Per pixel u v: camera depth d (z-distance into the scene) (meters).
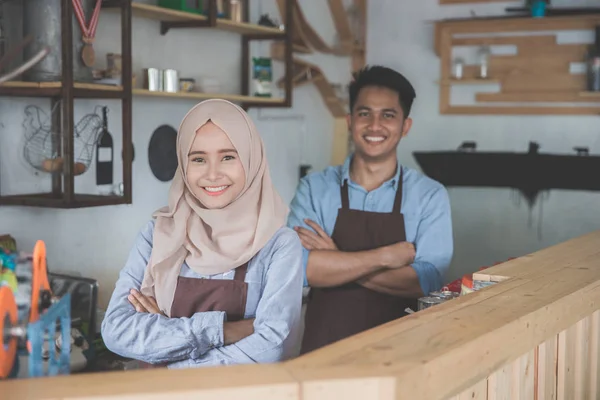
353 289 2.77
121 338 1.79
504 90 5.47
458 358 1.19
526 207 5.40
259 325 1.77
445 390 1.17
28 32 2.83
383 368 1.07
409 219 2.79
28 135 2.98
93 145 3.28
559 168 5.19
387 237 2.78
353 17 5.74
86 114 3.29
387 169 2.84
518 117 5.49
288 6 4.32
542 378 1.62
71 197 2.85
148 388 0.99
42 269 1.35
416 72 5.79
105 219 3.53
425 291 2.71
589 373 1.93
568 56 5.24
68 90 2.79
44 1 2.78
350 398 1.02
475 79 5.43
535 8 5.14
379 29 5.90
